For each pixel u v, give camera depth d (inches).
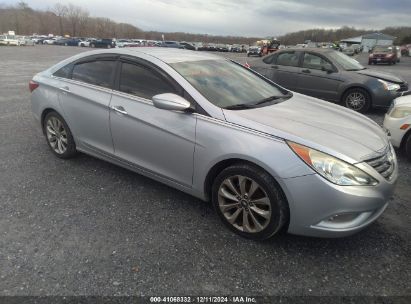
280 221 110.4
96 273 102.5
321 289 98.5
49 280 99.4
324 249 115.5
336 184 102.0
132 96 142.9
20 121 257.8
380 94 300.4
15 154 191.5
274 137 109.6
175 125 127.5
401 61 1397.6
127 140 145.3
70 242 116.3
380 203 108.6
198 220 130.8
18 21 4178.2
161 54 149.8
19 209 135.8
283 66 348.5
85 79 163.0
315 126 118.6
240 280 101.1
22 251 111.5
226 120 118.3
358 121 133.6
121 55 152.3
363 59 1510.8
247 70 169.2
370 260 110.8
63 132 178.4
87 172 169.6
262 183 110.2
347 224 106.3
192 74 138.3
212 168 121.3
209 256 110.8
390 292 97.8
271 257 111.0
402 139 194.4
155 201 143.7
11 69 663.1
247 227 118.3
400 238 122.3
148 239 118.8
